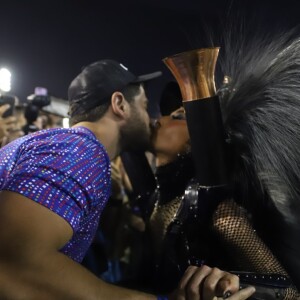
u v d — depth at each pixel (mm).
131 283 1357
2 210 886
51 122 2523
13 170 971
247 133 1209
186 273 1004
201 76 1107
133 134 1215
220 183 1146
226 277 971
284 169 1188
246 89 1241
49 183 909
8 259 863
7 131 1970
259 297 1053
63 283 883
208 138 1120
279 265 1125
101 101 1178
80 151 977
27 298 865
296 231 1189
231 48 1354
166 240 1211
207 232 1176
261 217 1222
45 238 880
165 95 1384
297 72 1217
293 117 1189
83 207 943
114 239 2312
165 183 1320
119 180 2273
